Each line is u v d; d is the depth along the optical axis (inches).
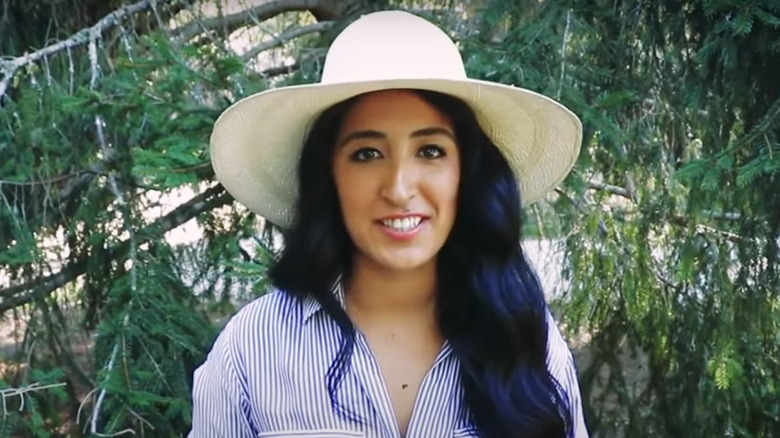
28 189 132.9
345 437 56.7
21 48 145.4
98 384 111.7
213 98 113.0
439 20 128.5
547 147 64.0
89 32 126.9
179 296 121.5
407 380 58.2
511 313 58.3
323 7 154.4
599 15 120.5
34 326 141.1
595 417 158.1
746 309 130.6
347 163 55.2
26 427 121.0
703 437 147.2
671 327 145.4
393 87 53.5
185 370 114.0
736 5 97.7
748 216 123.5
